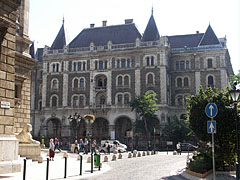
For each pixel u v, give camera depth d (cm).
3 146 1812
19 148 2506
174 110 6962
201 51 6975
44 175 1816
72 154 4112
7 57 1912
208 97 2188
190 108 2275
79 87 7119
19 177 1666
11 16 1934
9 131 1880
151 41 6756
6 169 1775
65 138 6856
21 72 2888
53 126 7488
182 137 5981
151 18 7119
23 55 2883
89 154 4209
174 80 7125
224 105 2081
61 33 7756
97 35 7562
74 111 7031
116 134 6856
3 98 1858
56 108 7169
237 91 1723
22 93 2881
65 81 7231
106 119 6819
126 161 3106
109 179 1764
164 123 6400
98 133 7094
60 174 1911
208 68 6875
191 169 1967
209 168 2017
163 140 6184
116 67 6925
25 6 2992
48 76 7388
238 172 1606
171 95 7100
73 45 7588
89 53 7119
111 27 7588
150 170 2278
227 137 2056
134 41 7125
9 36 1939
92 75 7069
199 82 6912
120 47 6975
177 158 3538
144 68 6712
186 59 7119
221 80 6762
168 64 6988
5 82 1881
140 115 6019
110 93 6888
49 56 7406
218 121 2055
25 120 2895
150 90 6600
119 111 6744
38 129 7625
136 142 6266
